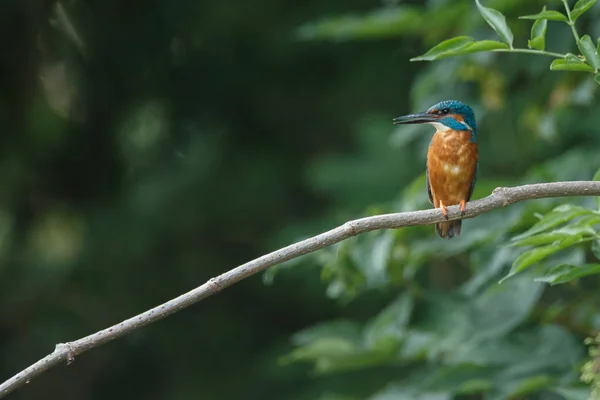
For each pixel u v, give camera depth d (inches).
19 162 550.3
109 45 554.6
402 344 318.7
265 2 514.9
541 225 209.6
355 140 513.0
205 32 529.7
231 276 198.2
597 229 233.1
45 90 563.2
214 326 532.4
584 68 197.3
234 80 544.1
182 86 557.9
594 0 192.5
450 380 298.4
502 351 299.7
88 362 544.1
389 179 408.5
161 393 534.3
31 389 541.3
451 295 313.9
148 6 539.5
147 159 563.5
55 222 564.4
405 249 313.9
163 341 536.7
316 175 417.4
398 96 507.5
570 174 315.6
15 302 524.1
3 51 547.2
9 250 548.1
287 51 520.7
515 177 374.6
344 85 521.0
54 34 554.3
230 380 521.7
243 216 522.0
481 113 338.3
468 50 202.7
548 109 344.8
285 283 511.8
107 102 566.9
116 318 523.5
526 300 290.5
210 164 534.9
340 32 364.2
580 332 316.2
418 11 350.9
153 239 521.7
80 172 566.6
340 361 329.4
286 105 537.0
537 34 201.2
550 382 281.3
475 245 306.0
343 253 308.7
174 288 527.8
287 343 510.3
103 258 522.9
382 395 311.7
